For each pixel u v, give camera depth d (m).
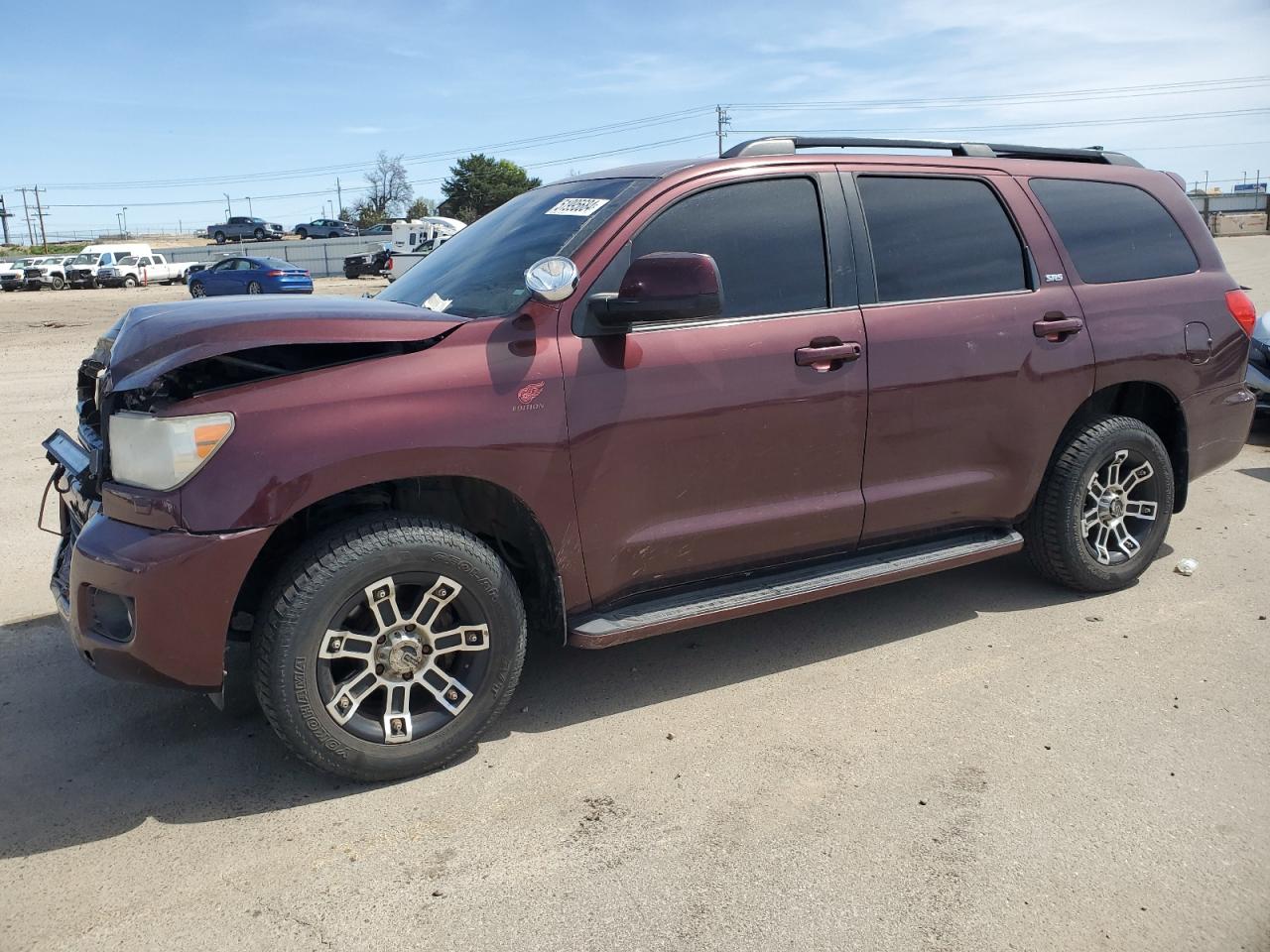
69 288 42.69
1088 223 4.46
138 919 2.50
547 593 3.36
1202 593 4.62
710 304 3.11
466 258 3.82
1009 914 2.48
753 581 3.72
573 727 3.47
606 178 3.84
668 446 3.38
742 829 2.85
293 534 3.11
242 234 69.81
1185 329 4.57
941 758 3.21
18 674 3.93
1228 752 3.22
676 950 2.37
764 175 3.66
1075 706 3.54
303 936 2.44
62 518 3.73
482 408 3.05
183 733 3.46
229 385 2.89
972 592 4.70
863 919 2.47
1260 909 2.49
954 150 4.27
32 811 2.98
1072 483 4.32
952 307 3.95
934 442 3.95
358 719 3.04
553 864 2.71
